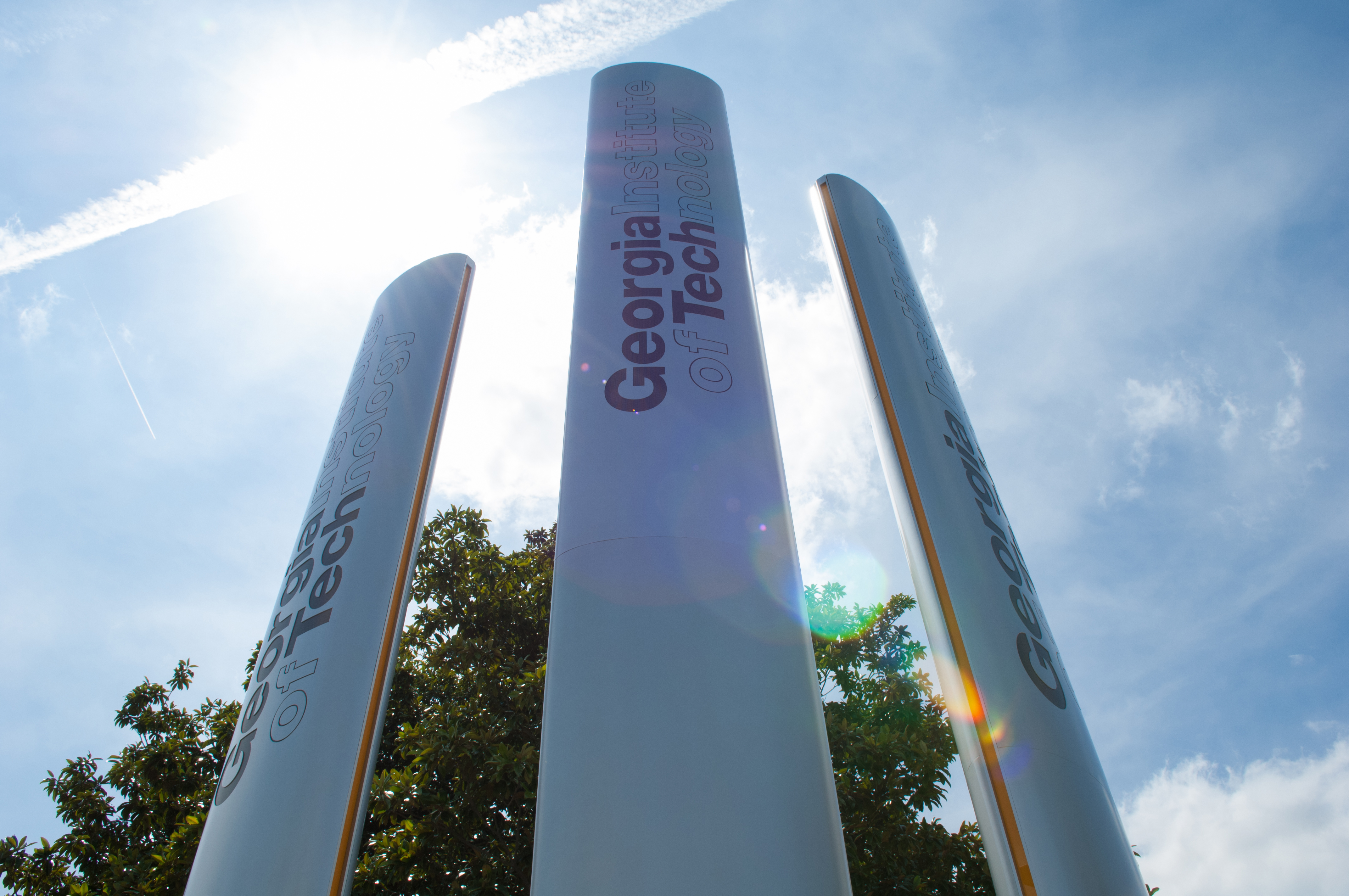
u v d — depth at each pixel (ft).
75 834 53.21
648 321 28.22
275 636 28.30
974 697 21.57
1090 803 19.86
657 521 22.89
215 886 21.77
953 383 30.63
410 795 44.75
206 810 51.80
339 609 26.96
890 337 29.32
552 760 19.66
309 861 21.77
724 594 21.68
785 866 17.83
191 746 55.42
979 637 22.29
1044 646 23.36
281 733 24.47
